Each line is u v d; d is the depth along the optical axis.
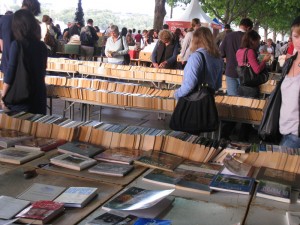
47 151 2.46
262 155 2.36
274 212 1.78
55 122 2.83
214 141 2.60
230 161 2.36
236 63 5.55
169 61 7.57
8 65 3.46
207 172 2.21
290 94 2.57
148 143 2.57
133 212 1.66
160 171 2.18
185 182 2.03
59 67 7.87
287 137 2.64
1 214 1.59
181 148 2.49
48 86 5.13
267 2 25.27
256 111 4.45
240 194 1.95
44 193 1.82
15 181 1.98
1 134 2.69
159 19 15.84
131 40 13.93
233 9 22.50
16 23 3.44
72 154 2.37
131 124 6.36
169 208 1.76
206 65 3.62
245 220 1.68
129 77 7.45
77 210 1.69
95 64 8.27
